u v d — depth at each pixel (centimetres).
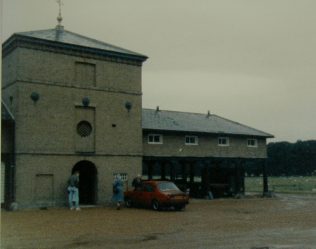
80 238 1242
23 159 2262
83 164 2681
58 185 2364
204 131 3256
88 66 2555
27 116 2297
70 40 2536
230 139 3488
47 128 2356
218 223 1633
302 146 12719
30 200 2266
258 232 1362
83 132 2517
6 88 2434
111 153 2589
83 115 2512
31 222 1664
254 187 5575
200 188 3422
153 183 2292
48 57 2392
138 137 2728
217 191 3438
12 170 2266
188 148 3203
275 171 12838
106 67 2614
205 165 3309
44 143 2338
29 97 2312
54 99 2394
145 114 3294
